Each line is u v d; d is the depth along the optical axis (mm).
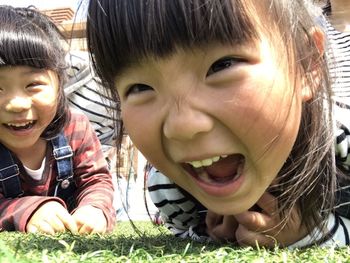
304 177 245
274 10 212
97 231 349
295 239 257
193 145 201
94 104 505
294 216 253
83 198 414
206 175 219
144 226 460
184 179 227
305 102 240
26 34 381
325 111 247
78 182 439
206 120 195
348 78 319
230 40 195
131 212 556
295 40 224
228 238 277
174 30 193
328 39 274
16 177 409
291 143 219
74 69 491
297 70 222
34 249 200
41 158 420
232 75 196
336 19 417
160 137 211
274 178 232
